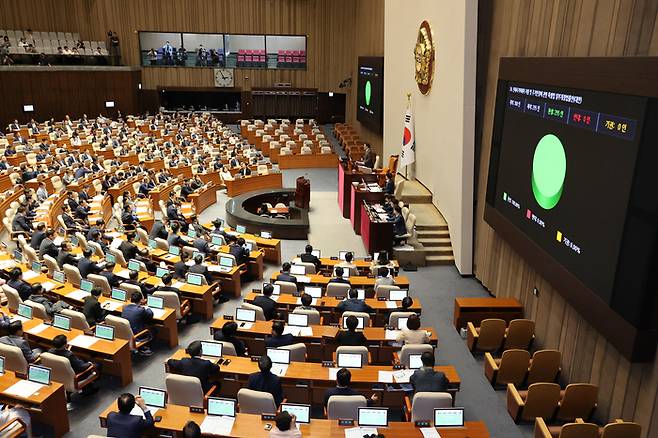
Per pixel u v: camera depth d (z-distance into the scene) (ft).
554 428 26.23
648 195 22.75
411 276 50.24
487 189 42.75
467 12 45.24
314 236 59.82
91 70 123.85
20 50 118.52
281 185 84.43
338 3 134.51
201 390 24.79
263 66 139.74
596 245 26.73
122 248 45.55
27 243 48.26
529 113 34.73
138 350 35.06
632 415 25.23
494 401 30.83
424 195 61.11
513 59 37.27
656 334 23.41
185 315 39.78
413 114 68.69
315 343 32.27
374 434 22.40
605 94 26.00
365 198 59.52
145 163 88.79
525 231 35.40
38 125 112.78
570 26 31.22
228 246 49.16
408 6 69.67
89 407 29.22
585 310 27.55
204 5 134.31
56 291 37.91
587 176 27.68
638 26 25.07
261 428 22.82
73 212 60.23
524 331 35.47
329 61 139.85
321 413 28.68
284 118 143.54
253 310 33.50
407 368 28.35
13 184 71.10
